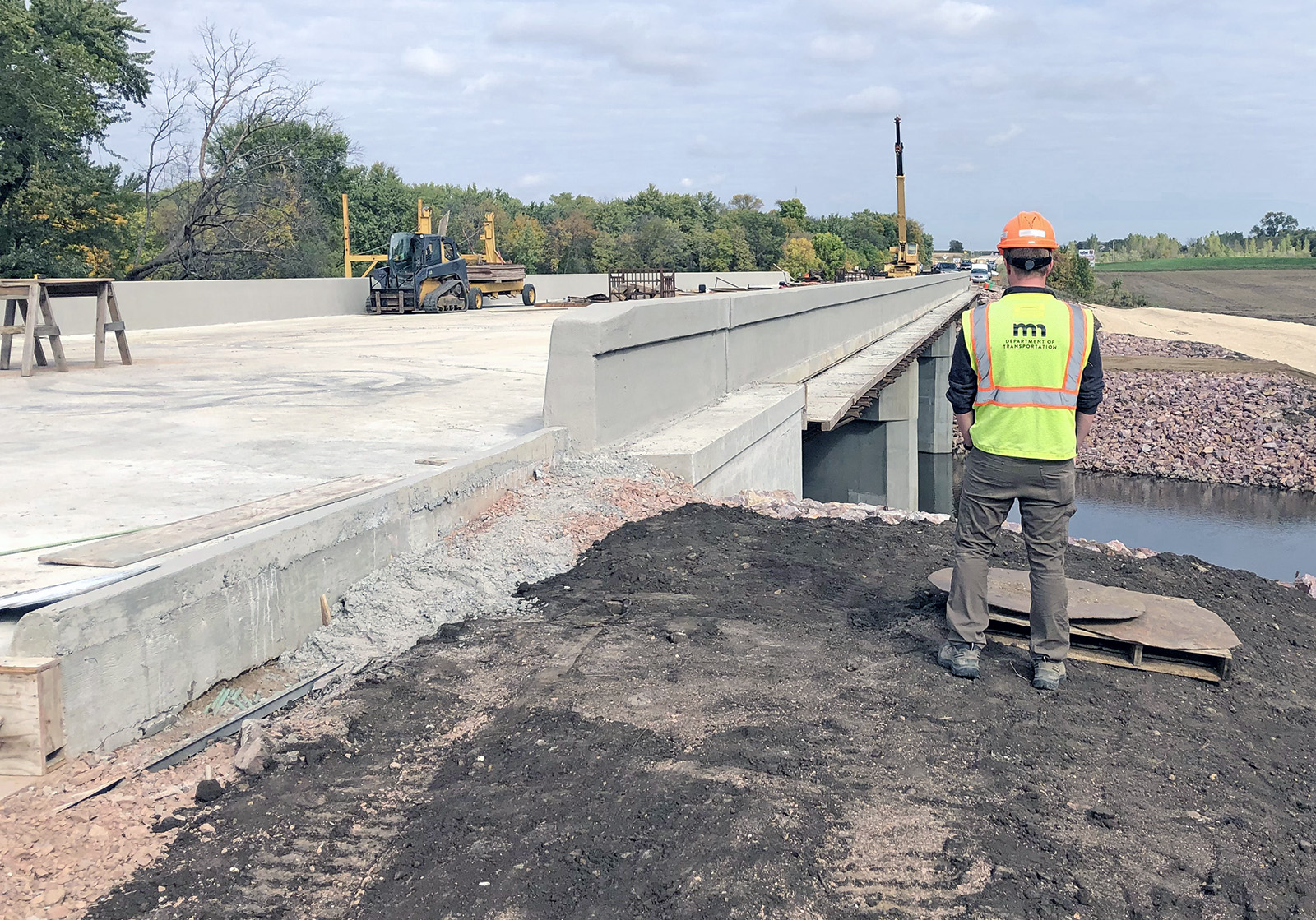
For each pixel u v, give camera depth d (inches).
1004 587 224.8
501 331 936.9
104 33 1631.4
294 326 1054.4
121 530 221.1
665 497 311.4
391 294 1347.2
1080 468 1472.7
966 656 193.5
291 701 175.9
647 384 370.0
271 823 137.4
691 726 168.9
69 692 142.5
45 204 1365.7
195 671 166.4
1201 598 253.4
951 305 1727.4
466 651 199.2
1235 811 149.2
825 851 132.9
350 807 142.2
